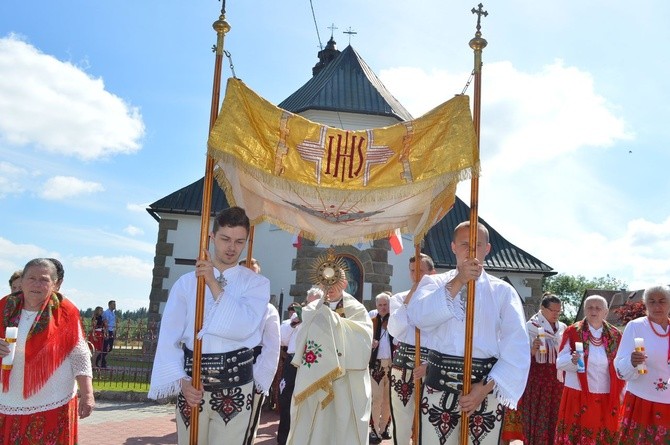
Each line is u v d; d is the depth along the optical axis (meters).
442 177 4.44
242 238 4.30
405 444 6.30
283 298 18.06
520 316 4.30
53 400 4.72
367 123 18.84
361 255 17.97
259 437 8.77
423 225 4.99
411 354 6.32
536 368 7.77
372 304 17.73
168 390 4.05
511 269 21.39
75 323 4.95
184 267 20.36
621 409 6.56
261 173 4.45
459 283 4.23
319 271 5.89
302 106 18.92
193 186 21.34
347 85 19.73
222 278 4.26
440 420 4.29
